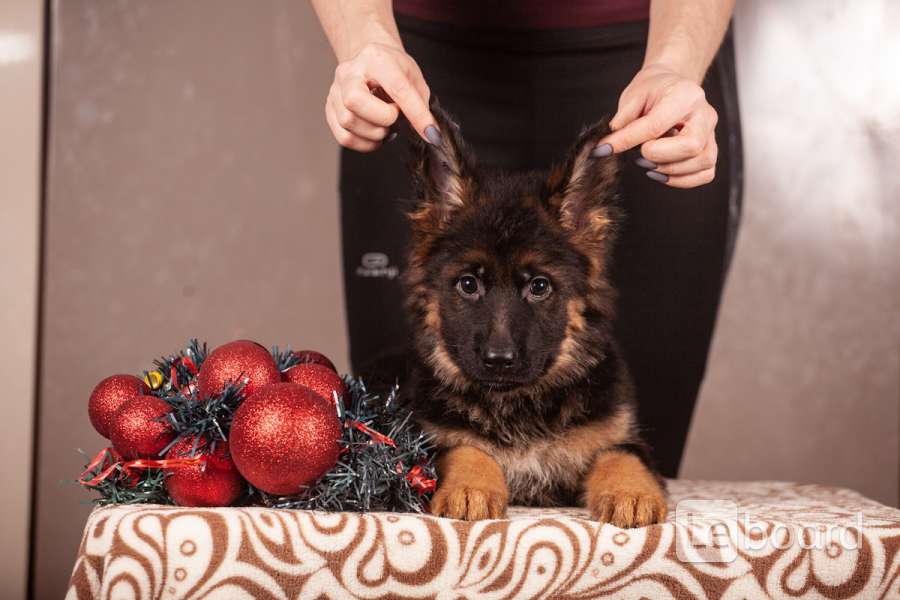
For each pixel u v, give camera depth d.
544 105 1.39
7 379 1.65
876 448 1.81
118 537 0.80
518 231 1.04
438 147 1.04
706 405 1.83
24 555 1.65
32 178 1.67
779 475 1.82
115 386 0.94
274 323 1.81
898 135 1.80
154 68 1.75
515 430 1.04
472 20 1.35
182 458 0.86
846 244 1.82
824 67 1.81
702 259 1.35
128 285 1.75
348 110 0.98
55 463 1.69
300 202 1.81
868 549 0.85
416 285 1.10
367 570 0.82
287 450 0.84
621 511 0.89
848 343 1.81
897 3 1.80
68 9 1.71
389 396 0.96
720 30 1.16
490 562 0.83
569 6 1.36
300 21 1.79
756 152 1.82
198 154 1.77
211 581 0.81
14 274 1.66
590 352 1.07
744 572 0.84
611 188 1.07
